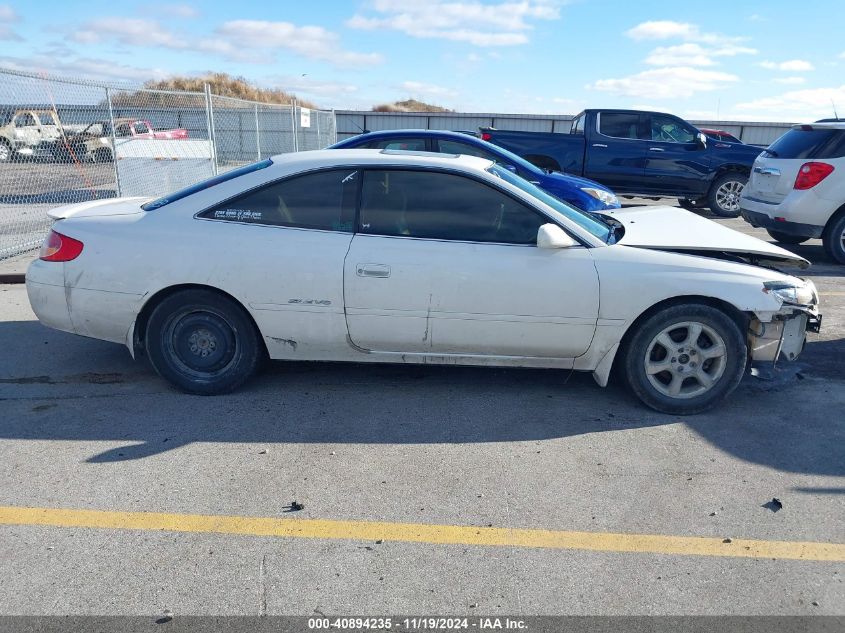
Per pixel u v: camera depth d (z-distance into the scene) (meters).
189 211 4.29
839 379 4.92
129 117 14.30
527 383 4.77
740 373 4.23
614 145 12.63
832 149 8.27
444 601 2.60
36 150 11.31
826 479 3.54
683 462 3.70
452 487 3.41
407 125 30.97
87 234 4.28
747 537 3.04
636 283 4.08
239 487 3.37
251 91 41.53
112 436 3.88
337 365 5.04
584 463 3.67
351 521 3.11
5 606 2.53
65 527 3.02
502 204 4.19
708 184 12.90
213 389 4.43
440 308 4.12
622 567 2.82
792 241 10.23
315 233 4.20
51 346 5.39
